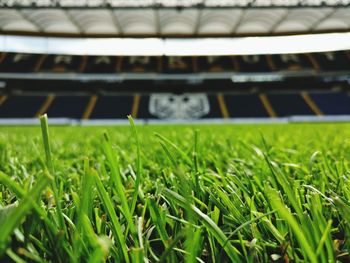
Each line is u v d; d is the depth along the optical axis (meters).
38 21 29.48
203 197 0.79
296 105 32.09
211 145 2.39
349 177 0.95
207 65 35.88
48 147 0.52
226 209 0.68
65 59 35.56
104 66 35.50
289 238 0.55
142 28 32.34
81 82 34.53
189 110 32.56
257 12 27.72
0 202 0.69
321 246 0.43
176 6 26.17
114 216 0.50
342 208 0.45
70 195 0.85
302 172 1.16
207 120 31.08
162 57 36.47
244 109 32.16
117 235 0.50
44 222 0.49
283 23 30.48
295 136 4.37
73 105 32.34
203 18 29.20
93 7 26.08
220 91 35.12
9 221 0.35
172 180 0.89
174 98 34.22
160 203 0.80
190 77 35.16
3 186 0.95
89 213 0.63
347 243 0.52
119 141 3.12
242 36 33.50
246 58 36.44
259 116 30.89
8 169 1.36
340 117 29.05
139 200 0.83
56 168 1.27
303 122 28.92
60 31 32.50
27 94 33.41
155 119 31.27
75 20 29.55
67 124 28.83
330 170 1.12
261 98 33.56
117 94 34.56
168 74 35.25
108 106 32.59
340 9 26.78
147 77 35.09
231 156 1.81
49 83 34.25
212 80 35.09
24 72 33.91
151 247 0.60
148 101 33.69
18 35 32.06
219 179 1.07
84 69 35.12
